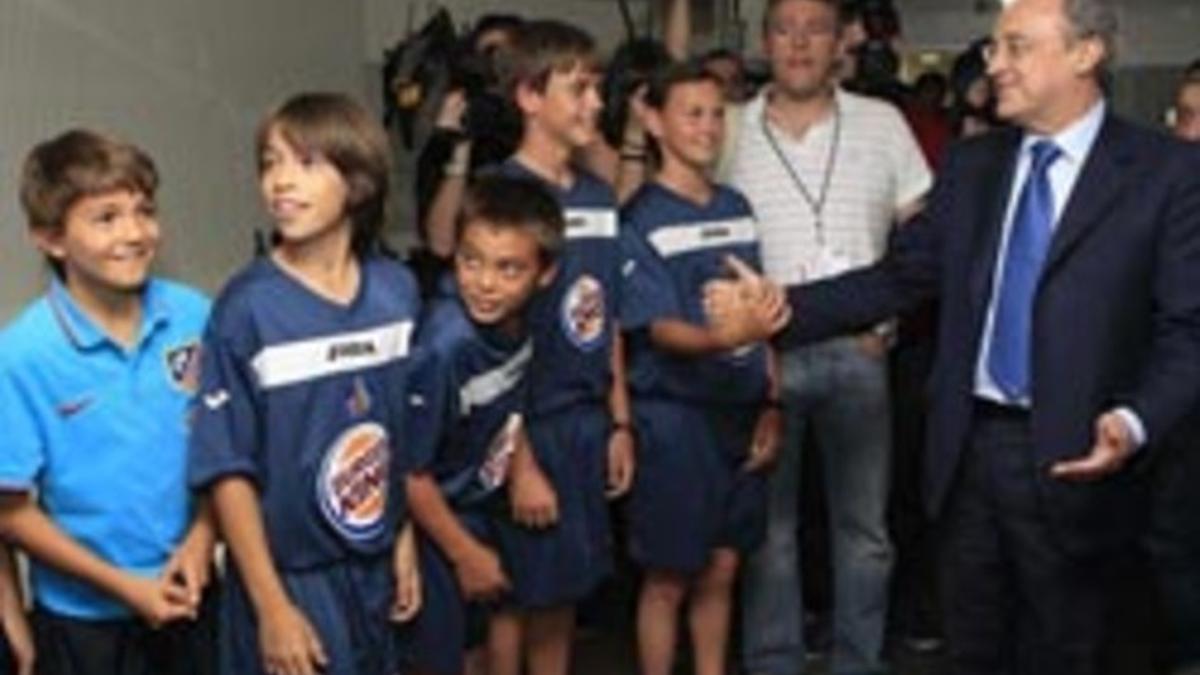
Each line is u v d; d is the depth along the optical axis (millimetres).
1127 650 2523
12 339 1917
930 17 8109
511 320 2436
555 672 2914
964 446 2365
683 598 3205
